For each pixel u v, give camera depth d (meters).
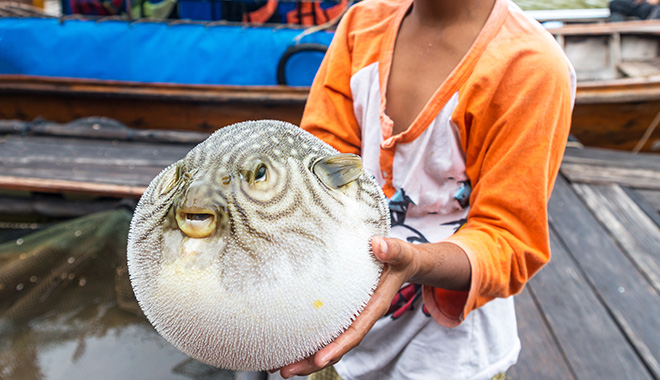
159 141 4.16
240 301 0.64
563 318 2.38
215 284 0.64
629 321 2.37
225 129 0.76
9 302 2.83
